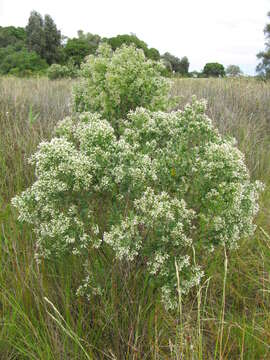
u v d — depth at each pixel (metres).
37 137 5.64
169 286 2.76
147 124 3.46
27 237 3.55
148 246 2.90
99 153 2.93
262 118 8.50
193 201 3.15
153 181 3.18
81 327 2.83
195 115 3.35
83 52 29.78
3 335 2.71
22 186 4.79
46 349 2.49
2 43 50.09
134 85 4.73
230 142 3.42
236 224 3.14
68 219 2.80
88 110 5.18
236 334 2.91
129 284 3.09
